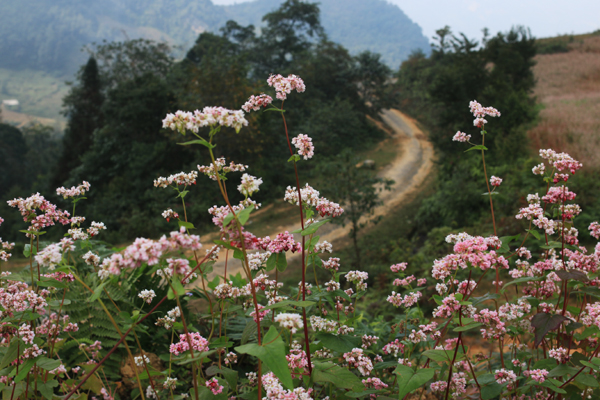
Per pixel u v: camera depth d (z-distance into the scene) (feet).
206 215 86.99
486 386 6.09
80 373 8.81
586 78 121.19
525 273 7.36
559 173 7.28
